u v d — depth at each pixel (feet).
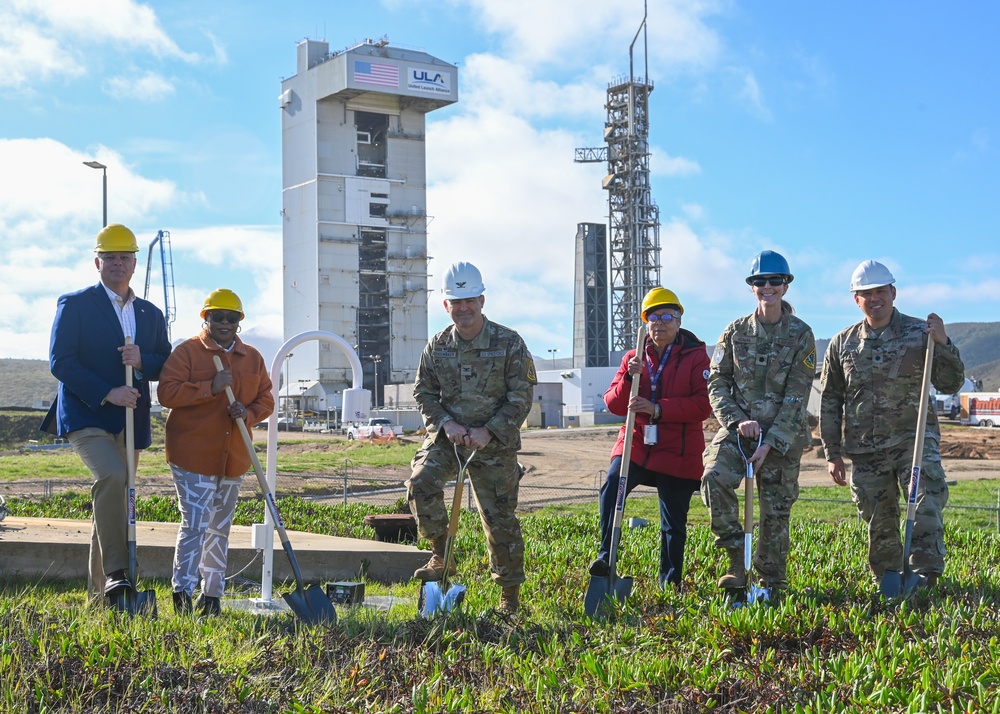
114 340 22.91
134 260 23.49
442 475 23.63
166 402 22.66
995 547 35.78
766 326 24.56
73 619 19.65
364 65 400.67
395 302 415.64
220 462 23.17
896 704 15.19
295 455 142.10
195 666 16.92
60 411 22.48
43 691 15.56
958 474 117.50
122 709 15.31
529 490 91.15
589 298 385.09
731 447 24.06
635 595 23.43
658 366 26.76
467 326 23.50
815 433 159.02
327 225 403.75
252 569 30.58
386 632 20.10
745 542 23.08
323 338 27.68
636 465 26.40
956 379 24.71
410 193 422.82
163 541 30.91
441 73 417.49
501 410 23.24
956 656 17.37
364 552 31.17
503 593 23.86
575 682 16.52
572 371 344.69
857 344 25.53
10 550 28.66
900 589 22.91
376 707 15.61
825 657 18.02
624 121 380.99
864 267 25.21
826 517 59.62
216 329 23.50
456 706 15.37
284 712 15.34
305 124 410.72
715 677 16.43
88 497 56.80
